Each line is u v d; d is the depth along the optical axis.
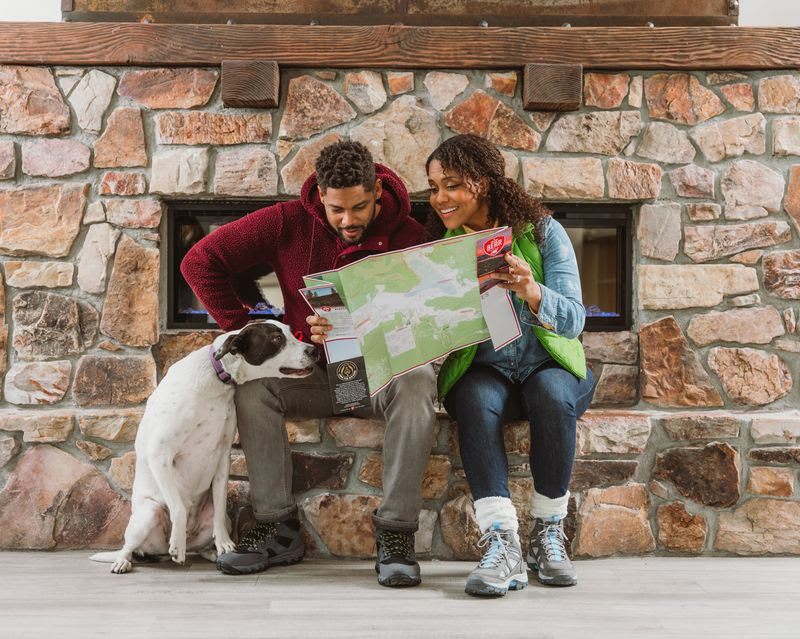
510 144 2.35
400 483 1.86
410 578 1.84
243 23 2.36
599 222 2.44
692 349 2.34
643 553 2.22
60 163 2.29
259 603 1.71
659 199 2.36
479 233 1.74
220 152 2.32
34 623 1.58
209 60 2.29
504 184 1.97
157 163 2.30
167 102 2.30
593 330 2.40
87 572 1.97
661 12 2.41
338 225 1.92
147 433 1.98
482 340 1.80
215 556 2.06
